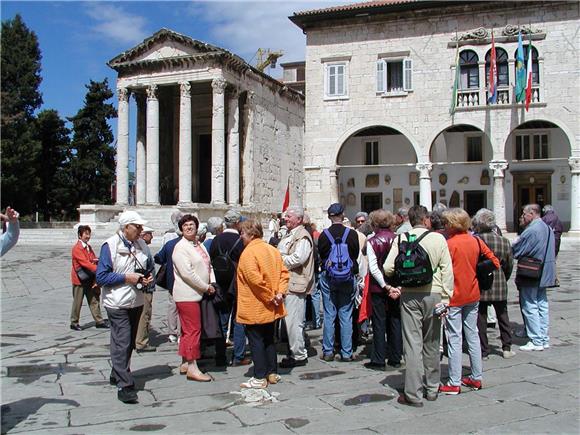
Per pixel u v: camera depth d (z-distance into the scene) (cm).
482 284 826
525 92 3269
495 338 1139
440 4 3450
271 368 843
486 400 750
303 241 935
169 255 1054
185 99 4519
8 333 1215
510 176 3944
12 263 2625
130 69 4666
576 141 3291
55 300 1655
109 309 778
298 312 941
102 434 641
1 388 827
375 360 920
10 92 6119
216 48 4378
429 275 723
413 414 698
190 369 867
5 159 5594
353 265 953
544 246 1009
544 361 942
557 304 1479
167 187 5116
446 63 3503
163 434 639
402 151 4156
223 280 929
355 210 4253
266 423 671
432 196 4097
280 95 5469
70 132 6500
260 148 5019
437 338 755
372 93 3631
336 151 3694
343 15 3603
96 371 923
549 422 661
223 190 4456
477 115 3453
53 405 748
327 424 665
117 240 808
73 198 6272
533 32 3341
